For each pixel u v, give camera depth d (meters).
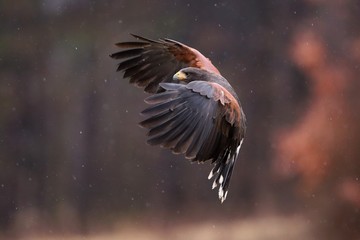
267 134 40.78
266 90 41.81
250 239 34.28
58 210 40.88
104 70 43.59
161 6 44.28
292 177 34.00
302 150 30.48
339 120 30.81
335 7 38.41
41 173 42.03
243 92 42.34
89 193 41.59
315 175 29.70
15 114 43.00
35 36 44.06
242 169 40.28
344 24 37.72
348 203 28.58
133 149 42.19
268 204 38.22
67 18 44.28
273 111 41.12
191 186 41.00
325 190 29.41
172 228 38.38
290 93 40.81
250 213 38.62
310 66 35.25
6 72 43.66
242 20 43.53
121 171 42.00
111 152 42.34
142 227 38.88
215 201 40.47
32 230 39.22
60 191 41.69
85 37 44.12
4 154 42.16
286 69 41.59
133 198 41.06
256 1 43.25
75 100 43.28
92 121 43.06
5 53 43.75
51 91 43.47
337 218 28.61
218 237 35.91
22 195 41.34
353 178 28.97
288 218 36.28
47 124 43.06
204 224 38.53
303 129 31.77
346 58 35.69
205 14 44.00
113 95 43.22
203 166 41.28
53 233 39.19
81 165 42.16
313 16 39.47
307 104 36.25
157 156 41.94
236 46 43.34
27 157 42.31
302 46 36.19
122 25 44.06
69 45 44.03
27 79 43.69
